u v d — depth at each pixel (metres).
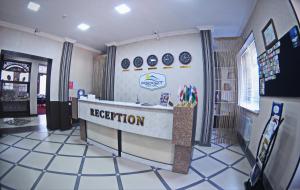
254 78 3.42
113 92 5.16
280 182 1.79
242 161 2.99
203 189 2.11
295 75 1.61
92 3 3.00
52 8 3.20
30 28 4.20
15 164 2.57
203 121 3.81
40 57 4.55
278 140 1.96
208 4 2.93
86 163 2.70
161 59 4.37
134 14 3.35
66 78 4.98
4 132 4.30
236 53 4.10
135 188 2.08
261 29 2.56
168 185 2.17
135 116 2.69
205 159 3.04
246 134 3.40
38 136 4.06
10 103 6.51
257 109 3.05
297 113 1.62
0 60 4.00
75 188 2.03
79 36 4.71
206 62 3.79
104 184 2.14
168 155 2.60
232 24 3.67
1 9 3.28
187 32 4.05
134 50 4.84
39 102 9.02
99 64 5.84
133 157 2.86
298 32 1.54
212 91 3.75
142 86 4.65
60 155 2.97
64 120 4.80
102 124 3.18
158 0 2.84
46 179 2.20
